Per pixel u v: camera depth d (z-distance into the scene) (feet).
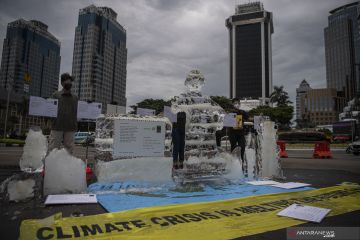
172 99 20.56
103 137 19.76
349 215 11.78
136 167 18.25
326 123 414.41
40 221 10.25
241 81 450.71
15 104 227.81
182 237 9.02
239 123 23.17
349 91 441.68
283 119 196.54
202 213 11.68
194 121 20.27
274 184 18.97
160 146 18.74
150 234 9.21
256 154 23.04
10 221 10.49
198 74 21.01
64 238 8.79
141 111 23.99
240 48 456.86
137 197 14.38
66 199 13.48
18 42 249.55
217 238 9.05
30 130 23.36
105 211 11.89
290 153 68.85
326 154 50.39
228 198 14.39
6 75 247.70
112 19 307.78
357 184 19.67
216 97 160.76
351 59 444.14
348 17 451.53
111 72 300.61
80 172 15.39
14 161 31.71
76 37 286.05
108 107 21.49
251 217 11.29
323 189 17.38
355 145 66.13
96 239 8.73
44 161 14.83
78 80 275.59
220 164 20.20
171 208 12.17
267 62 447.01
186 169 18.99
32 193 13.94
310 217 11.23
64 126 17.20
